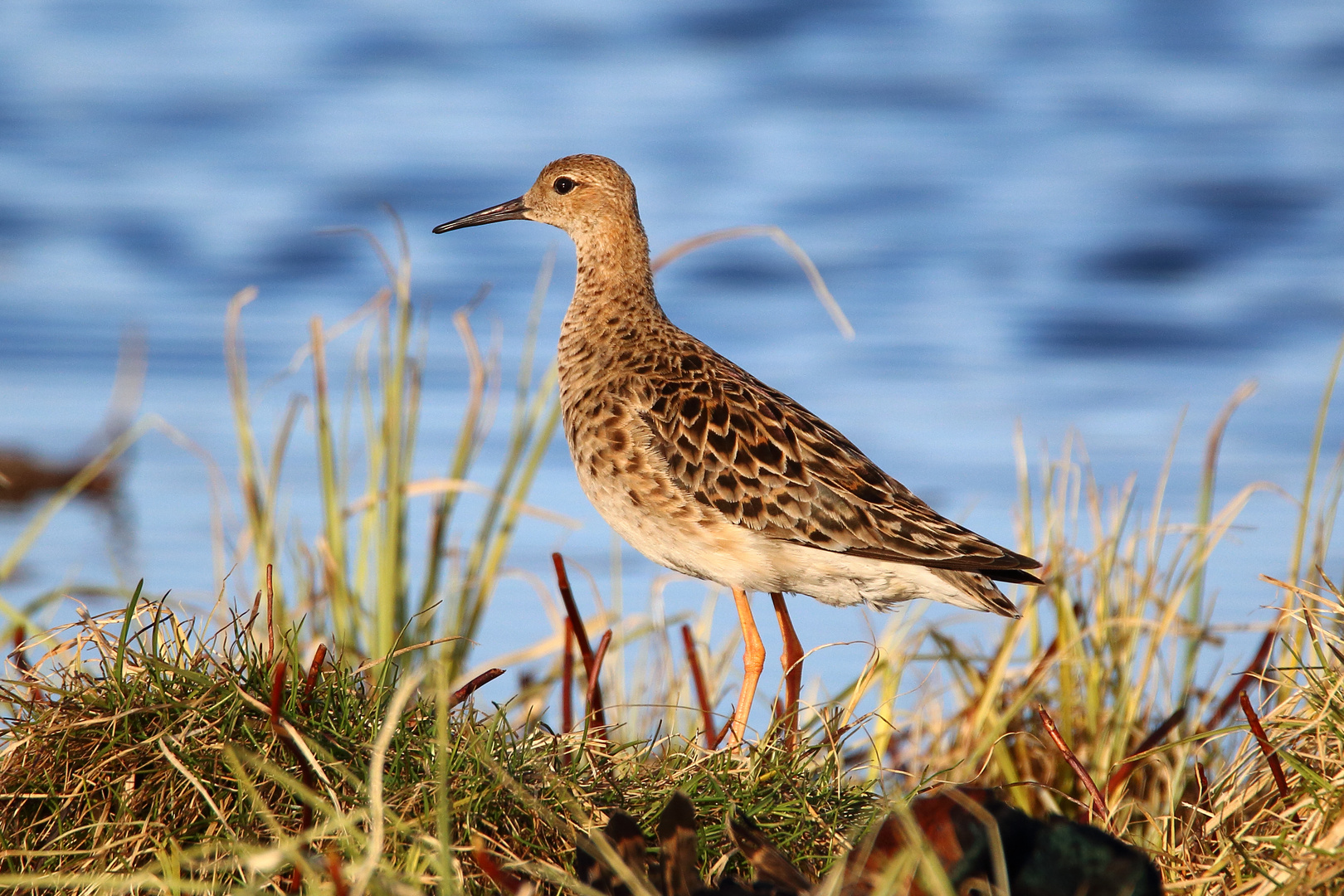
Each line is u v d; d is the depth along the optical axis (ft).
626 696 37.68
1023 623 36.40
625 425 35.70
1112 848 19.92
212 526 54.34
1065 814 31.76
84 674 25.08
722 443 34.86
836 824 24.88
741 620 35.50
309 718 24.30
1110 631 34.50
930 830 20.43
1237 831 25.38
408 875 21.04
